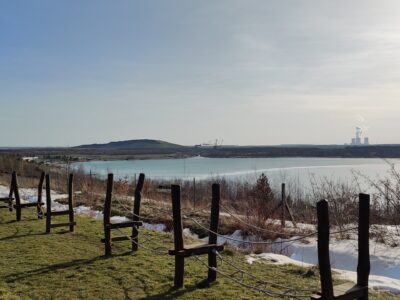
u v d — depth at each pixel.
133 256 11.58
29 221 16.86
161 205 22.44
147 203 23.38
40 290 8.89
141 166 94.44
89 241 13.38
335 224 16.73
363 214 7.08
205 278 9.71
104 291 8.86
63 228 15.42
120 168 82.31
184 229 17.89
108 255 11.67
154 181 36.19
